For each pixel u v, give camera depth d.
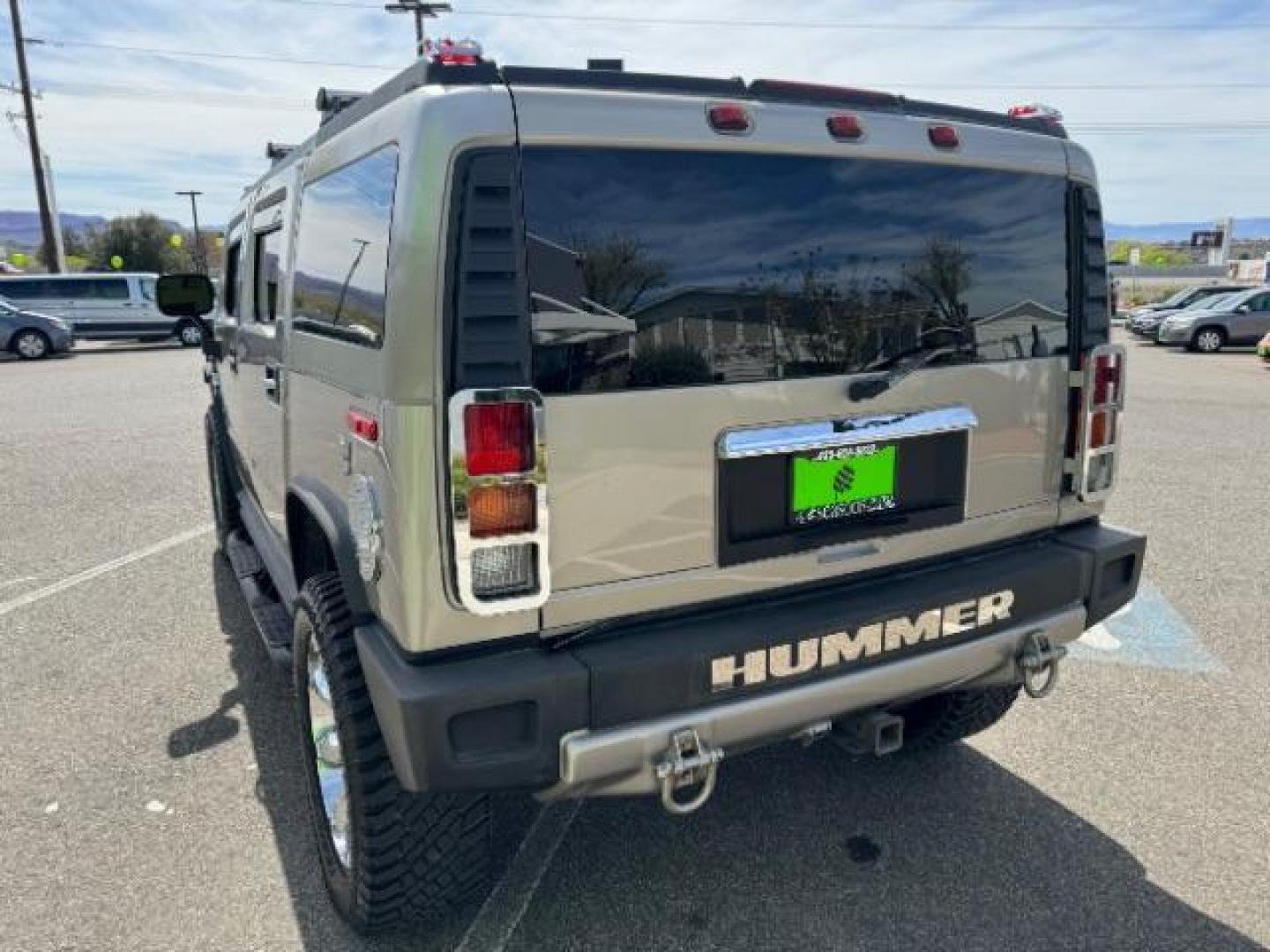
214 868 3.01
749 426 2.40
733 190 2.34
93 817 3.29
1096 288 3.03
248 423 4.47
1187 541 6.48
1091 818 3.24
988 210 2.77
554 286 2.13
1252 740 3.75
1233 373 18.45
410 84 2.22
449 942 2.67
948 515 2.79
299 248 3.20
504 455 2.09
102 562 6.18
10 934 2.70
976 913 2.77
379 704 2.21
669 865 3.00
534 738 2.17
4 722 3.98
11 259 49.34
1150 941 2.64
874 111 2.60
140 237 55.31
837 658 2.48
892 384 2.59
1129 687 4.23
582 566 2.25
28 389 15.62
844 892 2.86
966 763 3.60
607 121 2.17
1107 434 3.05
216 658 4.62
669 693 2.27
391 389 2.12
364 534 2.33
